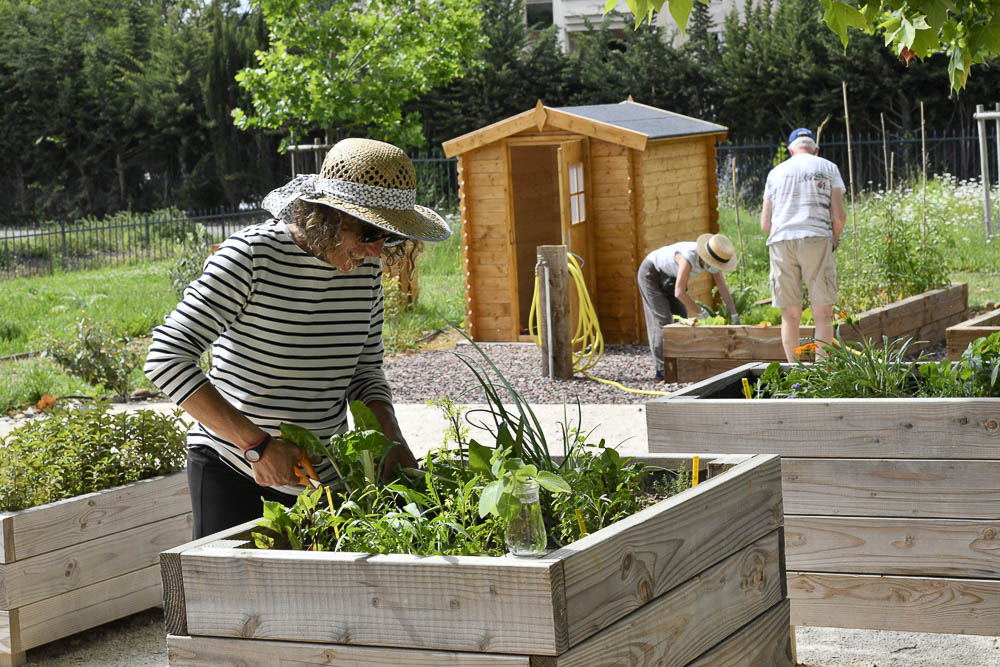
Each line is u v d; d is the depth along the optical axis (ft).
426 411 28.22
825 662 13.14
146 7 135.54
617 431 24.72
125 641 15.28
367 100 57.98
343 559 7.77
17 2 129.59
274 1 56.13
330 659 7.86
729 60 102.47
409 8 58.54
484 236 40.06
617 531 7.73
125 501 15.58
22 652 14.35
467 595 7.36
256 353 10.10
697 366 30.35
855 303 34.65
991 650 13.19
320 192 9.62
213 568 8.20
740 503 9.20
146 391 34.14
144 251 82.07
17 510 14.64
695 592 8.52
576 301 38.70
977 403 11.96
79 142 126.00
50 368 37.99
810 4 100.58
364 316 10.57
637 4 10.60
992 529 12.08
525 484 7.61
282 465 9.66
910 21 13.61
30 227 122.93
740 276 43.52
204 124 121.80
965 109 96.63
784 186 26.94
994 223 55.52
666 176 39.14
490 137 38.78
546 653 7.14
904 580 12.49
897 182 87.56
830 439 12.62
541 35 110.52
